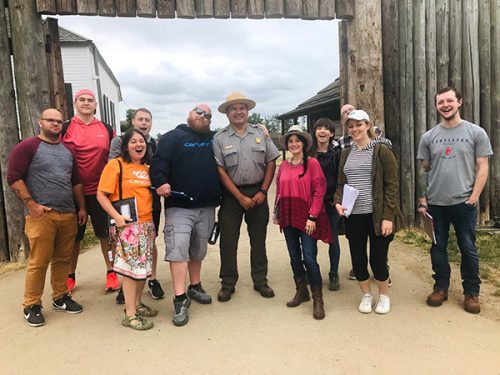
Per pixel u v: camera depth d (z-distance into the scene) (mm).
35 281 3600
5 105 5320
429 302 3779
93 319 3701
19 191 3436
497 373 2723
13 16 5230
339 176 3719
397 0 6230
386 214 3412
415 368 2805
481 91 6473
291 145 3693
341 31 6320
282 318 3625
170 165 3705
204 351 3096
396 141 6336
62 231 3705
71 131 4219
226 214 4105
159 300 4109
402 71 6258
